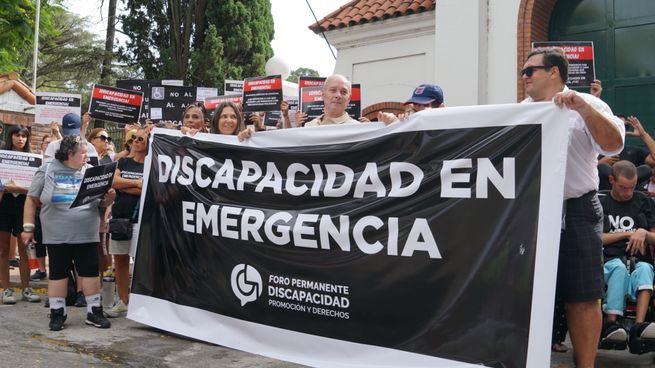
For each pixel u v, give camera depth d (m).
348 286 4.05
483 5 9.50
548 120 3.40
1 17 16.42
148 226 5.46
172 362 4.46
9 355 4.46
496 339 3.40
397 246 3.86
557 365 4.65
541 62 3.62
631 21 8.79
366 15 11.45
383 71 11.44
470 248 3.57
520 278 3.36
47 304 6.50
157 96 8.82
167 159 5.37
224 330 4.71
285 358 4.25
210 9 20.86
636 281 4.61
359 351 3.96
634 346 4.33
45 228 5.38
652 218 4.87
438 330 3.63
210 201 4.96
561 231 3.53
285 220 4.43
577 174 3.51
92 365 4.34
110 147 8.02
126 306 6.10
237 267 4.68
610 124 3.22
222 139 5.02
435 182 3.76
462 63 9.59
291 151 4.54
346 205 4.16
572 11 9.30
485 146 3.59
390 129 4.05
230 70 20.88
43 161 6.84
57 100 8.51
